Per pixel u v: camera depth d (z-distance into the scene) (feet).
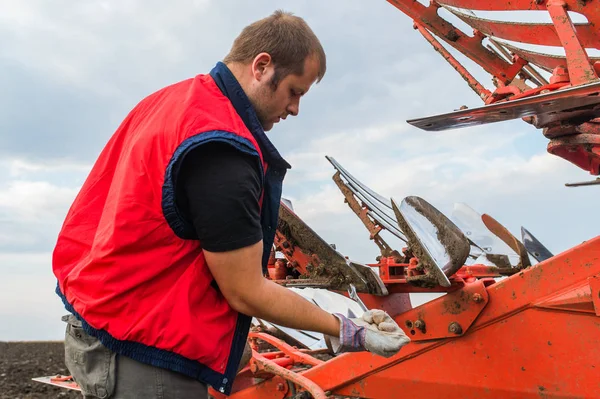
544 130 8.19
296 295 4.60
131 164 4.30
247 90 4.66
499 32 9.88
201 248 4.45
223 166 4.03
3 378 18.25
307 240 8.79
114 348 4.38
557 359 6.45
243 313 4.53
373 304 8.41
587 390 6.21
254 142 4.34
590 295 6.12
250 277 4.21
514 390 6.75
